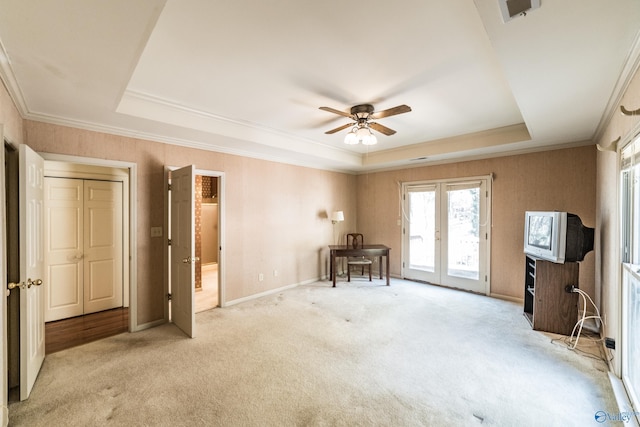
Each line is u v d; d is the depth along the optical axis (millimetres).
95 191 3996
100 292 4047
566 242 3184
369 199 6383
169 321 3617
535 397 2135
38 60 1742
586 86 2160
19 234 2088
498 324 3510
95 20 1374
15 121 2340
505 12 1373
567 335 3207
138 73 2402
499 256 4602
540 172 4203
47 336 3189
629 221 2193
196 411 1979
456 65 2305
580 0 1282
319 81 2574
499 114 3420
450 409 2008
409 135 4363
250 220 4559
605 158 3045
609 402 2070
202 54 2125
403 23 1785
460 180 5027
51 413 1953
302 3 1594
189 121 3242
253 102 3039
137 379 2350
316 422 1879
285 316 3781
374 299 4500
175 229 3494
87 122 2965
